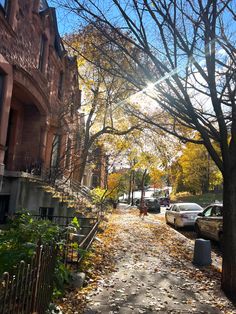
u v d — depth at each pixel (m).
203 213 13.66
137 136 20.39
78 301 5.39
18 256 4.13
